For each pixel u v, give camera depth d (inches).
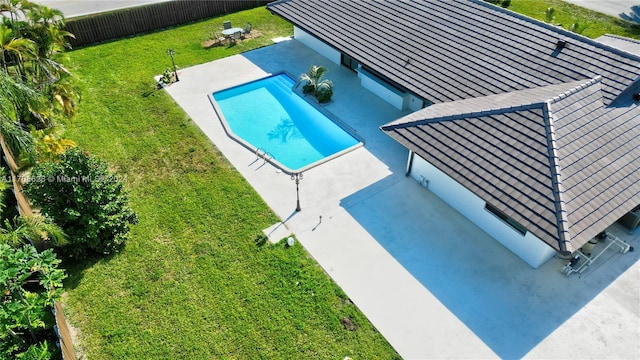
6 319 501.0
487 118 727.1
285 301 623.8
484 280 650.8
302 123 991.0
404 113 993.5
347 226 733.9
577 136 669.9
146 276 655.8
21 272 531.8
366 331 590.2
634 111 720.3
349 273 661.9
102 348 570.6
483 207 702.5
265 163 861.8
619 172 644.7
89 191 629.0
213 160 867.4
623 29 1326.3
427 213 756.6
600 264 665.0
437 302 623.8
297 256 684.7
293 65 1179.3
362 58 997.8
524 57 854.5
